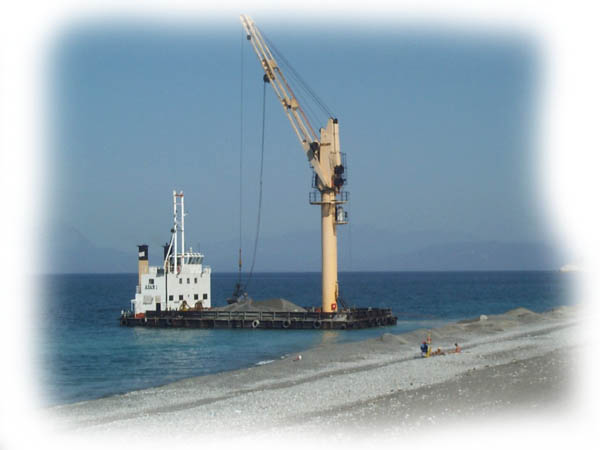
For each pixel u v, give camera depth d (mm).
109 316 125875
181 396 44969
